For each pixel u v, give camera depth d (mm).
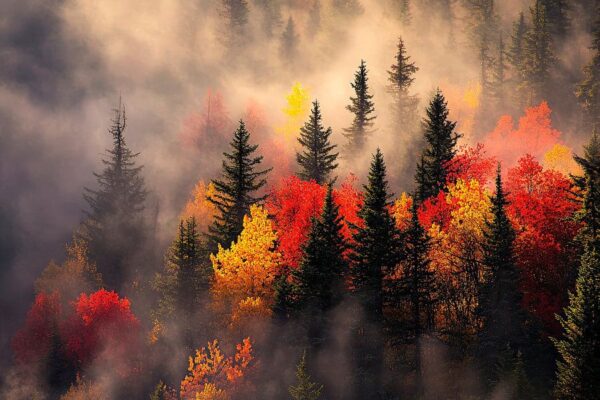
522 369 27844
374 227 33656
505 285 31781
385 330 32844
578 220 33062
